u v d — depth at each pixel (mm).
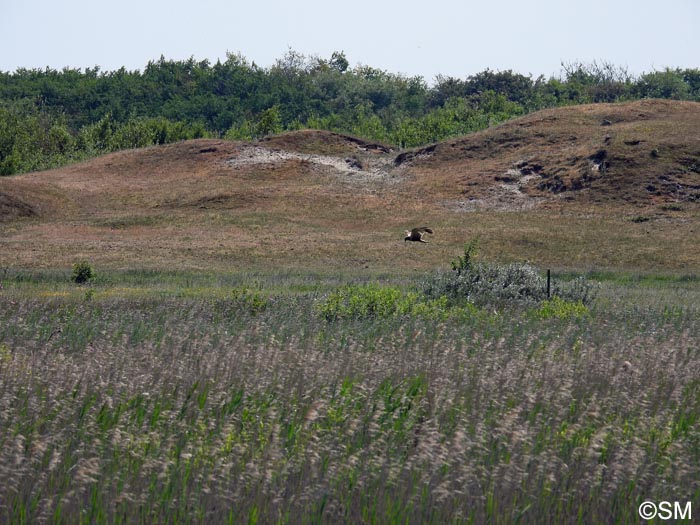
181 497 32500
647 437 40250
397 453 37312
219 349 61250
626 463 35719
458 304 107000
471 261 122500
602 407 45594
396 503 32719
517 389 48688
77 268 156875
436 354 60781
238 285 153125
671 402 47969
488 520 32281
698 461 38625
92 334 72375
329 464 35719
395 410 43531
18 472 33281
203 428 39281
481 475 35219
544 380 51000
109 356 56688
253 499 32781
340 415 43156
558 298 106000
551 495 34438
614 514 33312
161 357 57344
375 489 33625
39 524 30984
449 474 34625
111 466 35344
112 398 44000
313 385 48000
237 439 38656
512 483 34375
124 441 36969
